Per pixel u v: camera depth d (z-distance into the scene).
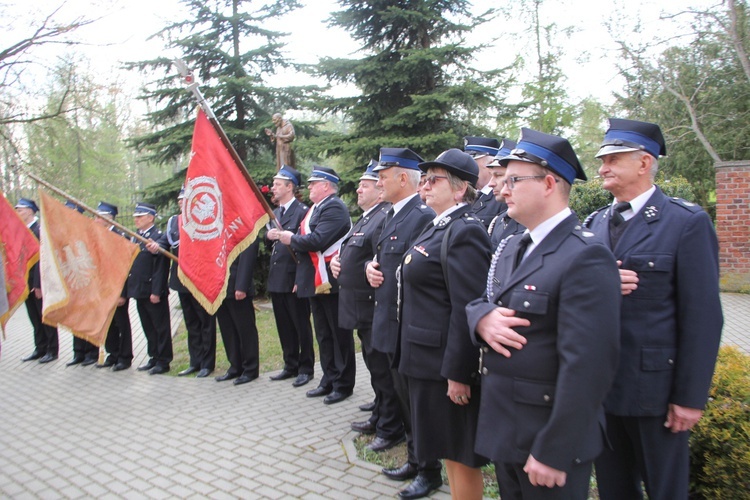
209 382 6.12
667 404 2.33
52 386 6.27
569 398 1.81
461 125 10.37
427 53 9.57
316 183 5.34
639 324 2.35
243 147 11.55
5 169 14.53
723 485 2.80
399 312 3.03
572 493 1.94
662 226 2.38
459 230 2.63
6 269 5.08
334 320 5.23
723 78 13.60
